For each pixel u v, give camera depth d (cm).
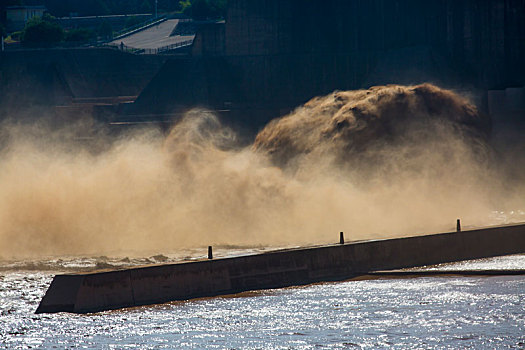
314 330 5909
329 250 8362
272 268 7919
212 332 5919
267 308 6788
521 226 9794
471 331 5725
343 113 17688
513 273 8275
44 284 8406
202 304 7025
